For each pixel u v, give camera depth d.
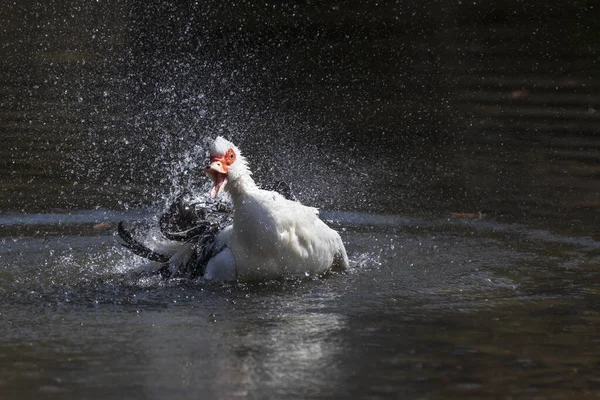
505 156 16.31
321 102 19.77
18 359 6.73
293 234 9.31
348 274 9.77
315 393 5.97
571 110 18.52
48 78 21.34
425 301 8.53
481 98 19.56
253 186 9.41
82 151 16.14
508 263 10.23
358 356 6.78
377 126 18.11
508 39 22.86
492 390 6.05
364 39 23.95
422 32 24.12
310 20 25.81
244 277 9.46
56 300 8.63
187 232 9.83
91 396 5.92
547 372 6.42
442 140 17.34
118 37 24.80
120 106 19.27
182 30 25.20
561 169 15.44
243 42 24.31
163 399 5.86
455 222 12.59
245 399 5.86
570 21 23.22
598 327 7.59
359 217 12.91
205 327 7.63
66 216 12.58
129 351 6.93
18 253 10.64
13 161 15.38
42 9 28.16
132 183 14.41
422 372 6.41
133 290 9.06
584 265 10.09
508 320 7.82
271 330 7.52
